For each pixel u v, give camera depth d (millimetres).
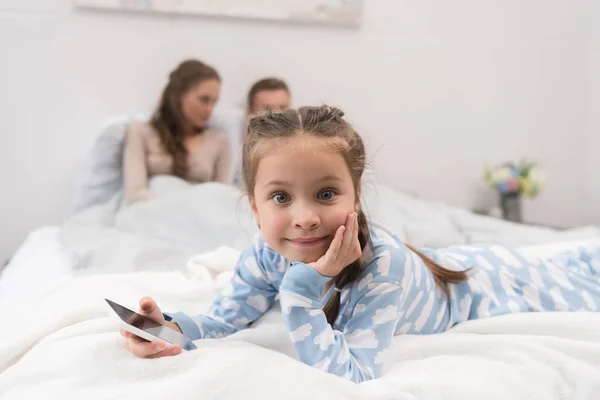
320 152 711
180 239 1574
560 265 1173
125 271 1329
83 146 2328
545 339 818
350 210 739
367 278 802
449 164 2793
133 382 641
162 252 1443
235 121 2379
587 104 2947
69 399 602
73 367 650
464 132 2795
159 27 2346
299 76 2535
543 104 2893
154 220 1672
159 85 2373
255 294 924
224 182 2342
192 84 2178
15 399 610
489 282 1019
